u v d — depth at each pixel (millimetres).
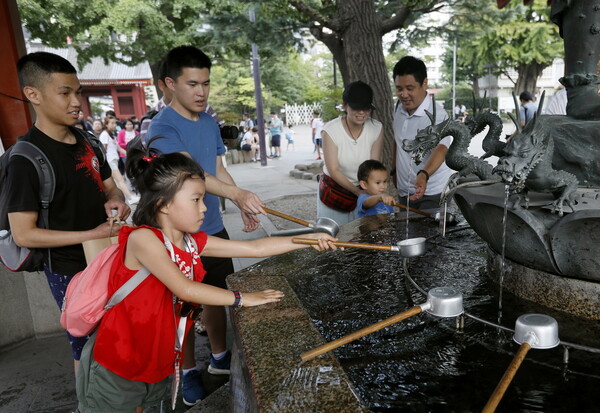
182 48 2342
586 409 1321
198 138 2480
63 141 2117
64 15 12102
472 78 32938
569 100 2137
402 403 1381
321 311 1963
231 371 1923
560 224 1676
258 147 16594
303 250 2578
